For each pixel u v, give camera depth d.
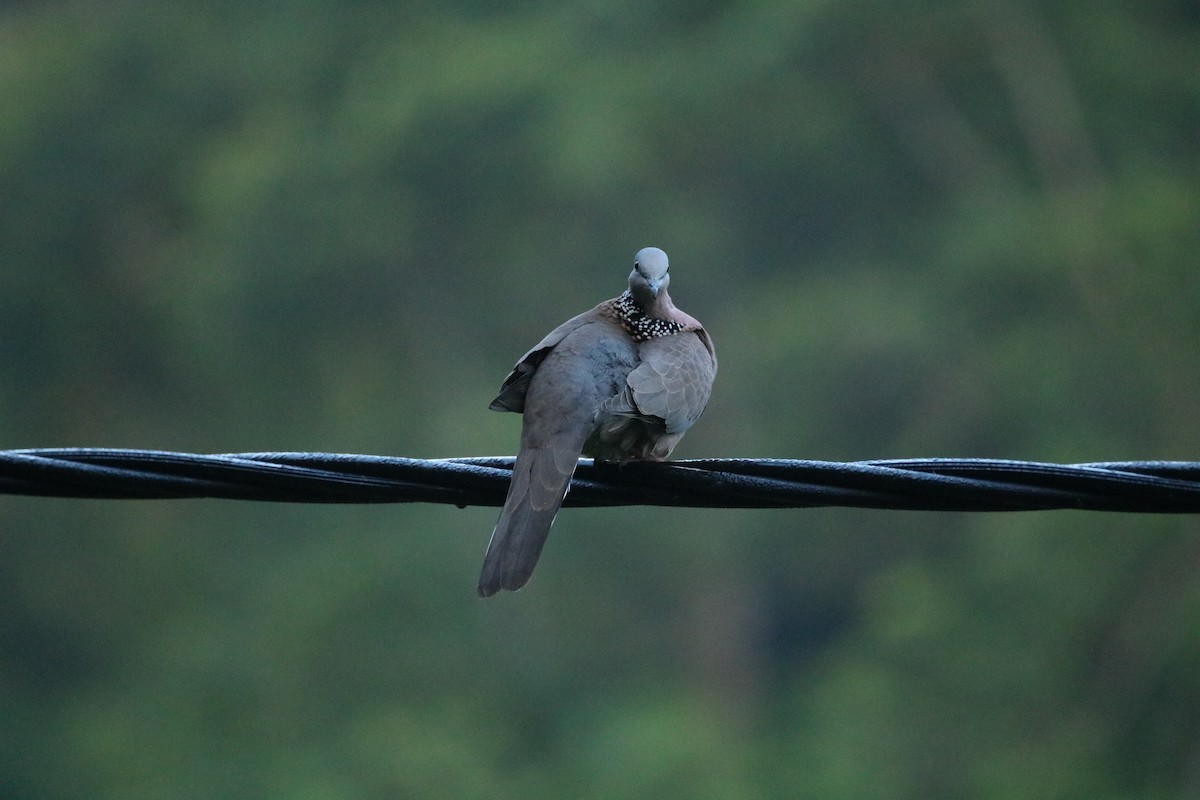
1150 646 21.19
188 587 28.11
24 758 28.00
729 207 30.72
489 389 28.69
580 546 26.77
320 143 29.66
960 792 21.20
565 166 27.64
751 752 23.30
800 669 28.31
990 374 26.23
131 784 24.77
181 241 32.06
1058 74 30.02
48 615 29.30
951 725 21.73
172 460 5.19
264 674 25.61
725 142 30.45
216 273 29.17
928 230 29.81
